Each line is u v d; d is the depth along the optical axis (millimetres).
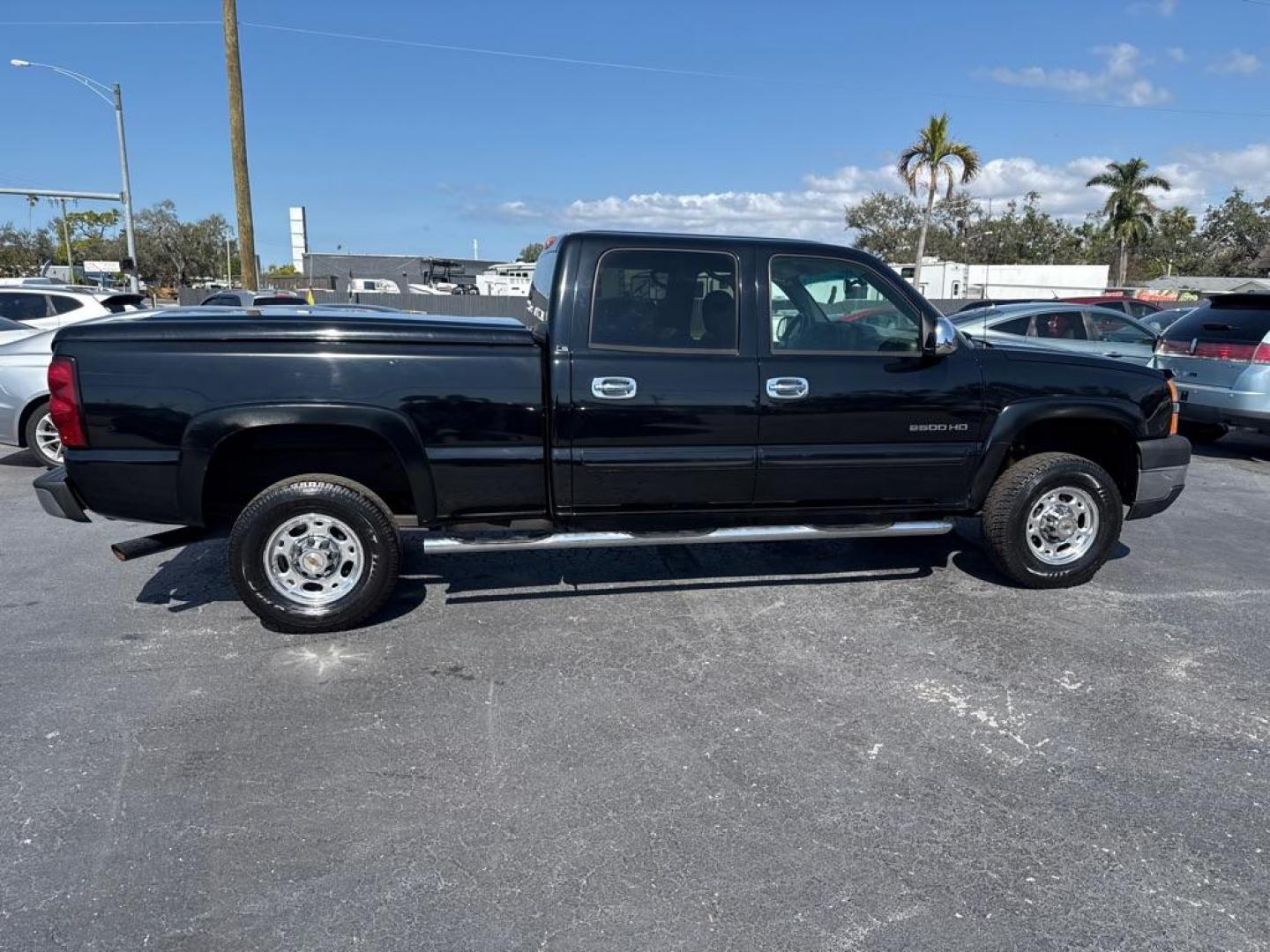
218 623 4469
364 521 4199
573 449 4258
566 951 2311
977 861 2693
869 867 2656
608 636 4348
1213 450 10281
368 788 3041
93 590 4953
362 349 4027
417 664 4016
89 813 2881
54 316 12422
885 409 4539
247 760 3211
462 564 5398
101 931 2361
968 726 3504
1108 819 2918
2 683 3791
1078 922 2443
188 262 70750
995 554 4969
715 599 4852
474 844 2744
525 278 39156
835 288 4523
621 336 4273
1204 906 2514
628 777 3123
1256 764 3262
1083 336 10867
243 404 3955
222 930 2373
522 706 3629
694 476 4418
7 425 7766
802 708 3637
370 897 2504
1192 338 9422
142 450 3953
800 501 4613
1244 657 4203
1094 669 4035
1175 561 5723
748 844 2756
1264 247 72750
